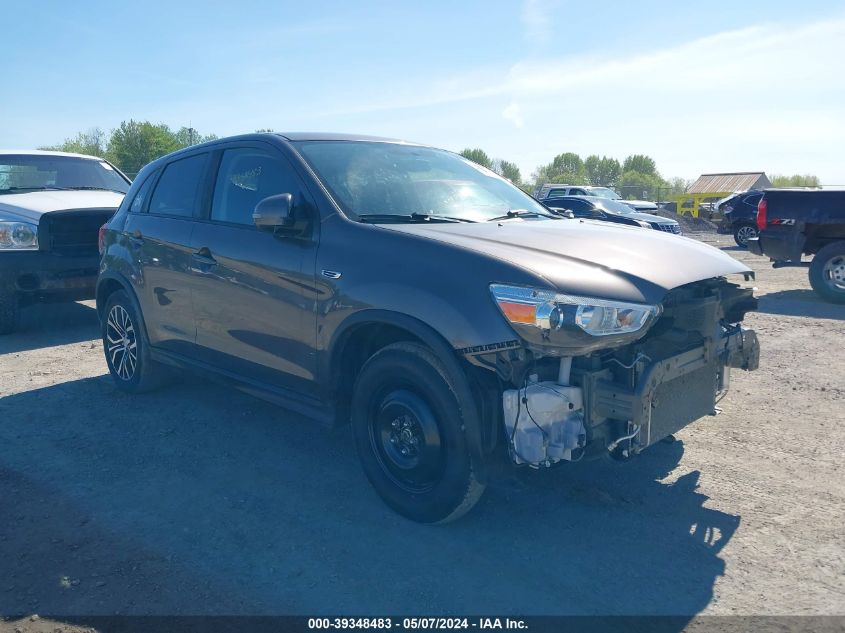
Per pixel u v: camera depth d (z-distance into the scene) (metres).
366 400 3.62
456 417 3.19
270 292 4.00
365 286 3.48
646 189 46.62
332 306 3.63
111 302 5.63
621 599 2.89
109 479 4.06
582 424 3.15
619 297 3.03
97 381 6.01
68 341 7.62
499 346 3.02
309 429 4.86
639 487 3.91
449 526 3.49
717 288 3.68
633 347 3.26
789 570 3.09
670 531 3.43
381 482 3.61
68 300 7.75
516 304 3.00
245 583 3.01
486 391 3.19
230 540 3.37
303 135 4.43
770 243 10.38
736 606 2.84
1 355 6.98
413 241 3.44
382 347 3.83
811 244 10.34
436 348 3.16
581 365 3.21
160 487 3.95
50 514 3.63
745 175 44.19
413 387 3.39
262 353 4.16
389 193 4.11
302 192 3.99
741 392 5.64
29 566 3.14
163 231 4.91
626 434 3.22
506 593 2.93
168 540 3.37
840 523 3.50
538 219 4.33
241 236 4.25
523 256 3.21
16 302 7.55
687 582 3.01
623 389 3.09
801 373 6.18
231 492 3.88
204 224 4.59
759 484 3.95
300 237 3.87
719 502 3.73
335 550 3.27
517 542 3.34
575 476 4.04
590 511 3.63
